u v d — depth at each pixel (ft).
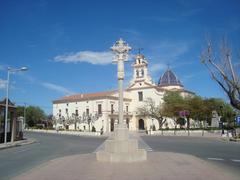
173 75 340.39
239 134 148.05
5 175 42.45
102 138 168.86
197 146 95.04
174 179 36.14
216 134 190.49
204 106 245.24
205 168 44.86
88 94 325.21
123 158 52.80
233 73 113.09
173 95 272.31
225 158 60.44
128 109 319.47
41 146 106.73
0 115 118.73
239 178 36.55
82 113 312.71
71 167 47.65
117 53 60.34
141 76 323.37
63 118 321.73
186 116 225.76
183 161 53.31
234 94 112.78
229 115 243.40
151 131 226.79
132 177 37.81
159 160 54.80
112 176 38.73
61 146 105.40
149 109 289.74
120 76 59.11
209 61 116.06
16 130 132.77
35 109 368.27
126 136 56.08
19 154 76.13
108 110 299.38
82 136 197.88
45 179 37.50
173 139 142.51
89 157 62.23
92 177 38.37
